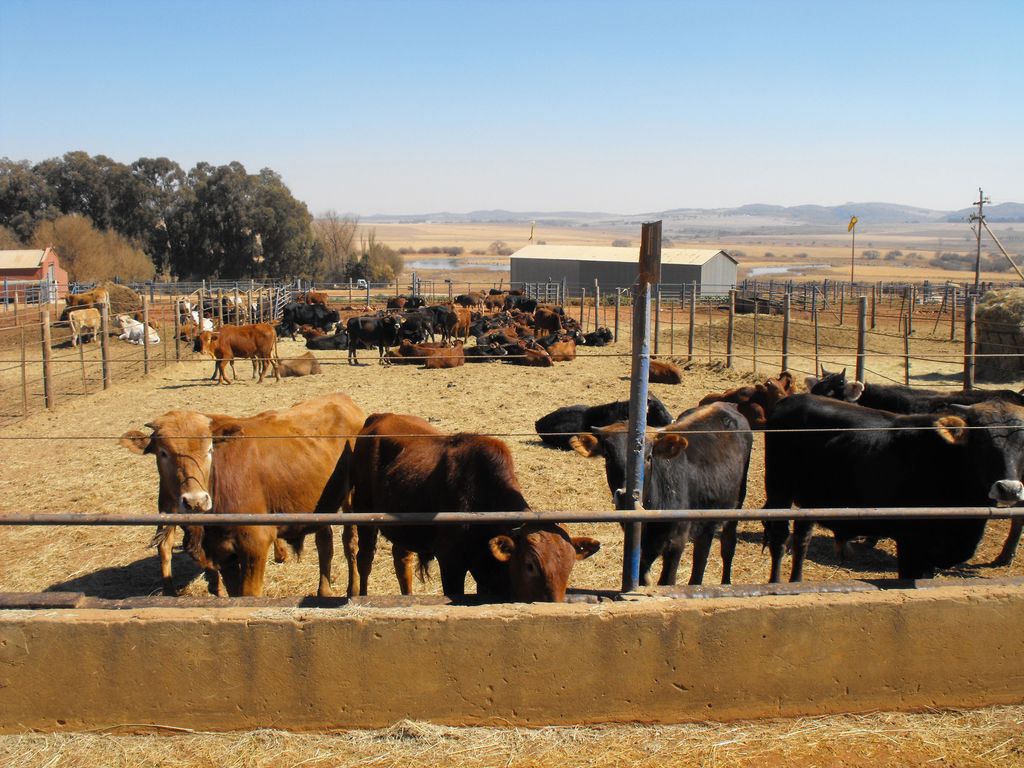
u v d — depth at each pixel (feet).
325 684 14.87
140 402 55.11
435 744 14.51
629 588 16.40
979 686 15.70
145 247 254.27
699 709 15.20
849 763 14.03
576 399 55.47
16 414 50.24
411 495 19.95
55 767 13.99
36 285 142.51
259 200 252.83
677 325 104.68
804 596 15.55
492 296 142.72
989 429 19.34
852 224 137.80
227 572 20.97
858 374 47.88
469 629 14.83
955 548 20.59
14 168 253.85
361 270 265.54
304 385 63.10
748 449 24.20
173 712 14.87
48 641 14.71
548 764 14.03
